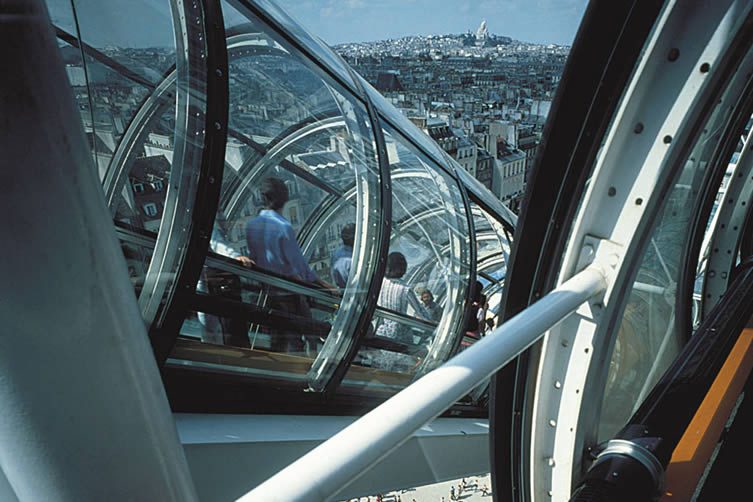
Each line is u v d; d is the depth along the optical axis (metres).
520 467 2.71
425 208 6.18
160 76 3.93
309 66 5.25
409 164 6.23
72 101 0.53
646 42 2.03
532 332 1.80
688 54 2.01
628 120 2.15
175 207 3.83
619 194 2.24
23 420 0.56
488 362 1.59
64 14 3.57
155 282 3.71
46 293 0.53
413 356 6.02
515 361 2.51
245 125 4.50
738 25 1.92
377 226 5.35
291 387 4.52
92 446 0.61
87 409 0.59
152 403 0.66
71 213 0.54
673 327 4.48
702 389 3.00
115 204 3.63
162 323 3.70
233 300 4.20
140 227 3.69
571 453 2.60
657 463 2.39
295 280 4.64
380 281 5.31
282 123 4.74
